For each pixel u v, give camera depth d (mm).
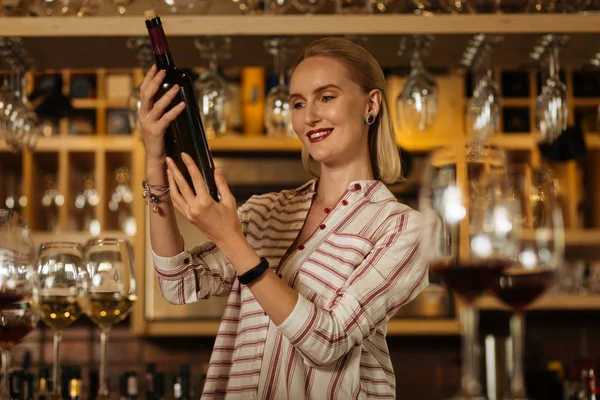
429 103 1696
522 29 1629
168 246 1328
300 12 1707
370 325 1253
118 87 3117
